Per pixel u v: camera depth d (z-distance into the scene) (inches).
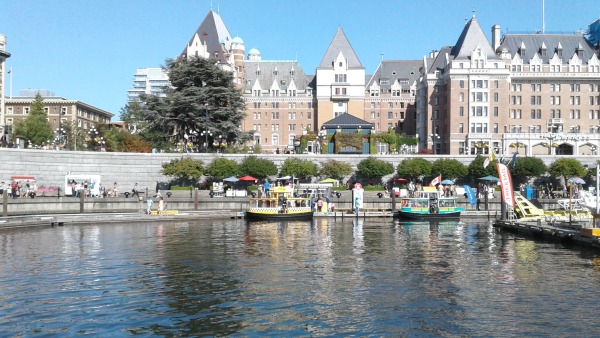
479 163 3440.0
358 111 5940.0
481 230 2166.6
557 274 1251.2
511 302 1013.2
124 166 3257.9
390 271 1290.6
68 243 1715.1
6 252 1526.8
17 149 2883.9
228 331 854.5
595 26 5472.4
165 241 1787.6
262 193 2822.3
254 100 6102.4
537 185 3550.7
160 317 920.3
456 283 1163.3
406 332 851.4
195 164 3223.4
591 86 5157.5
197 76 3769.7
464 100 5012.3
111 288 1109.1
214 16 6195.9
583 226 1900.8
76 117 6023.6
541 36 5334.6
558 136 4815.5
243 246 1680.6
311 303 1003.9
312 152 4239.7
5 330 852.6
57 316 922.1
